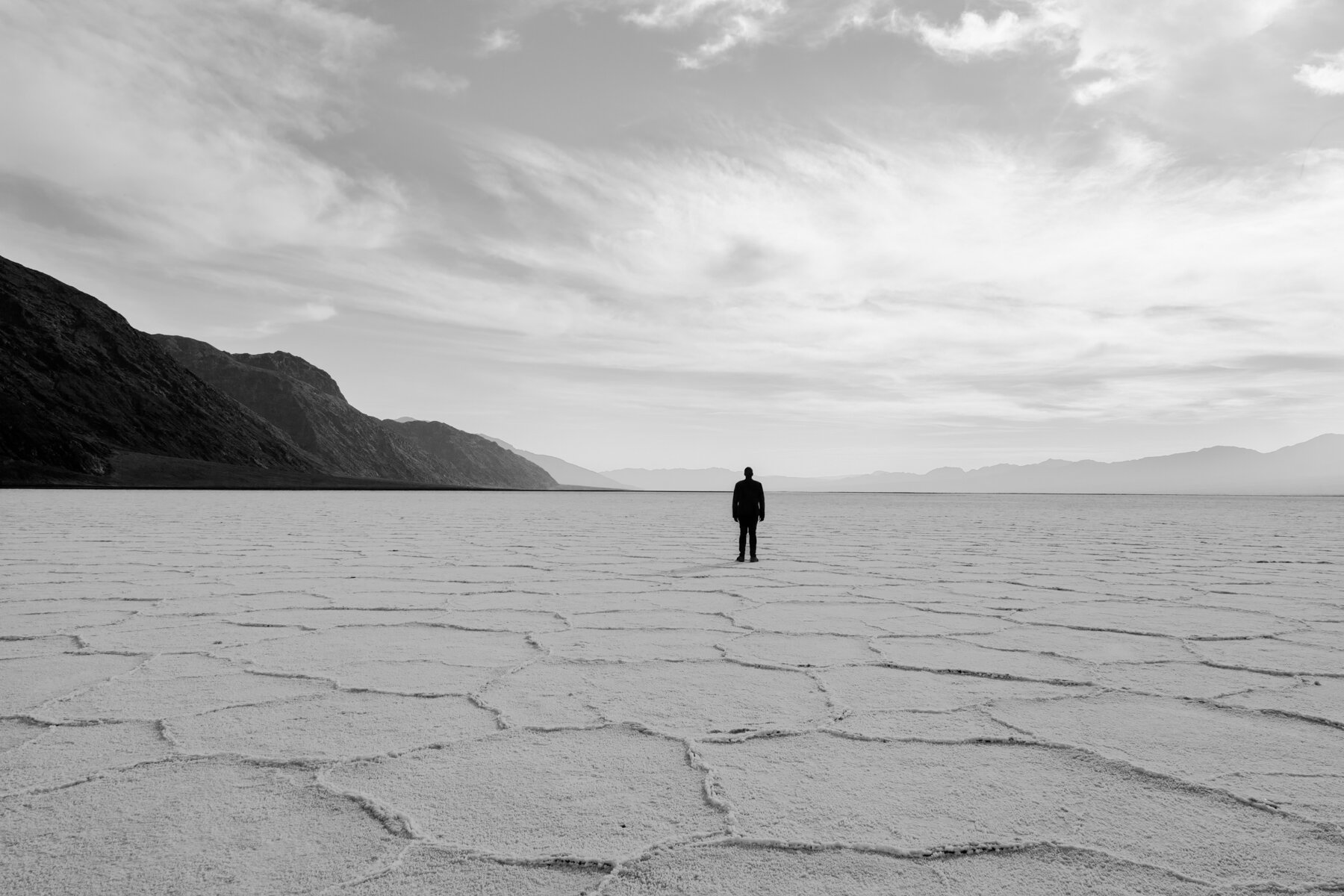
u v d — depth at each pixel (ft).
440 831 7.85
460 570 30.86
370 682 13.69
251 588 25.22
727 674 14.32
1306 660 15.51
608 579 28.22
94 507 85.71
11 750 10.14
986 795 8.77
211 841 7.62
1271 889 6.75
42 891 6.68
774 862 7.20
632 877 6.91
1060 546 45.01
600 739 10.68
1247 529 62.18
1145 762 9.83
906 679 14.02
